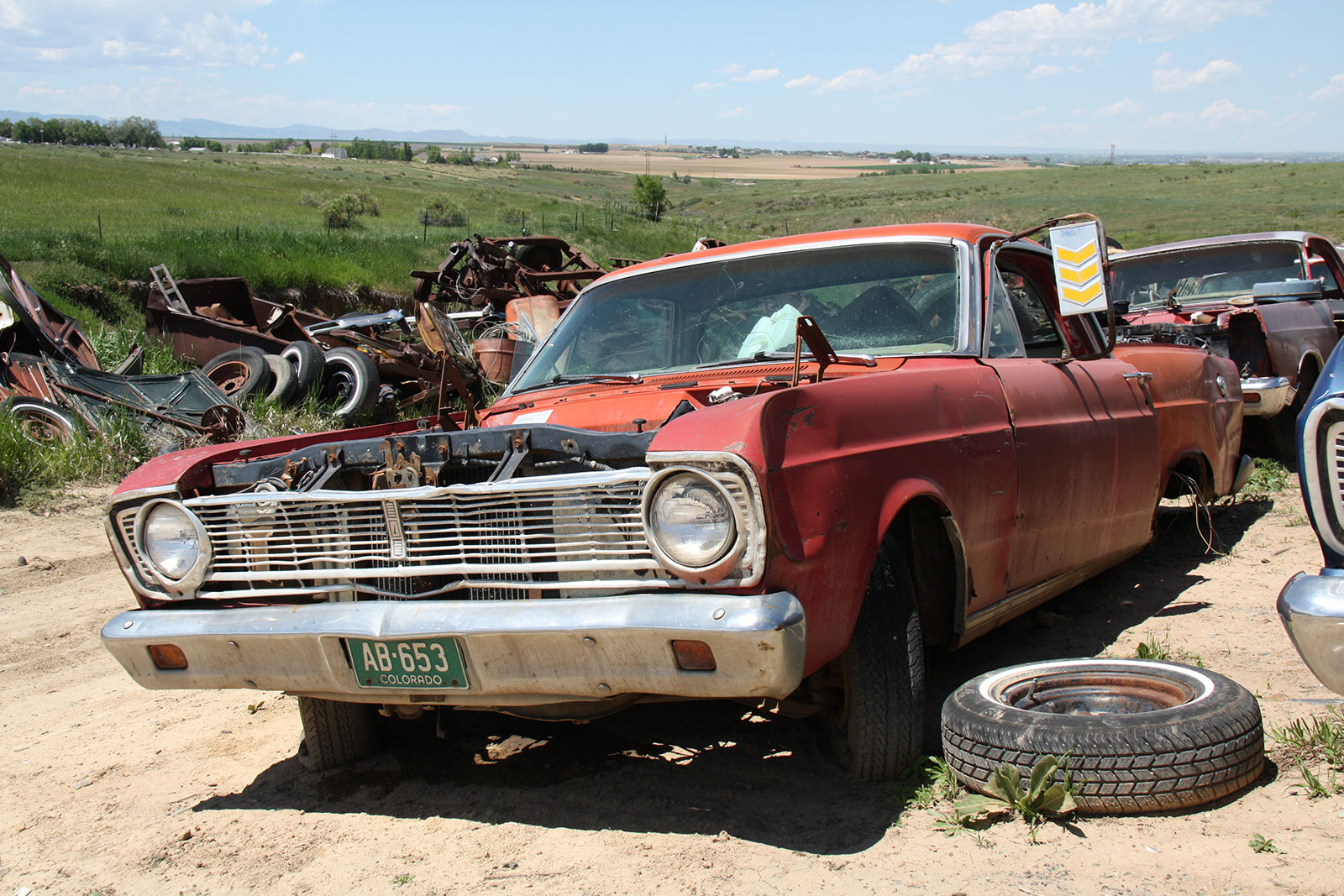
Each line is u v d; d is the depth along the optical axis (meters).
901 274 3.98
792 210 103.50
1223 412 5.85
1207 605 4.87
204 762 3.94
